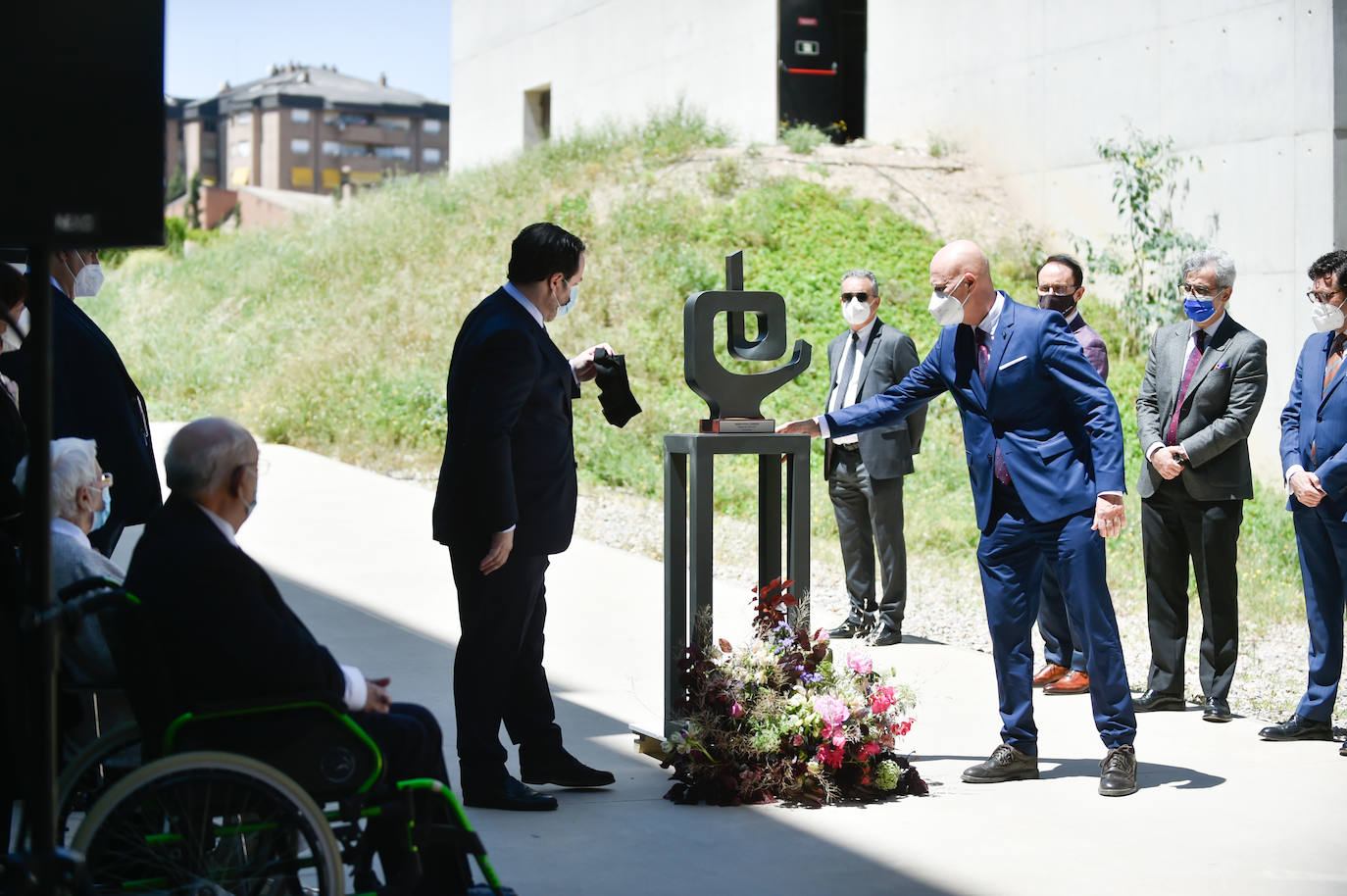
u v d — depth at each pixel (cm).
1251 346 607
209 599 332
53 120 280
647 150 1972
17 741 322
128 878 320
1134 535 1072
